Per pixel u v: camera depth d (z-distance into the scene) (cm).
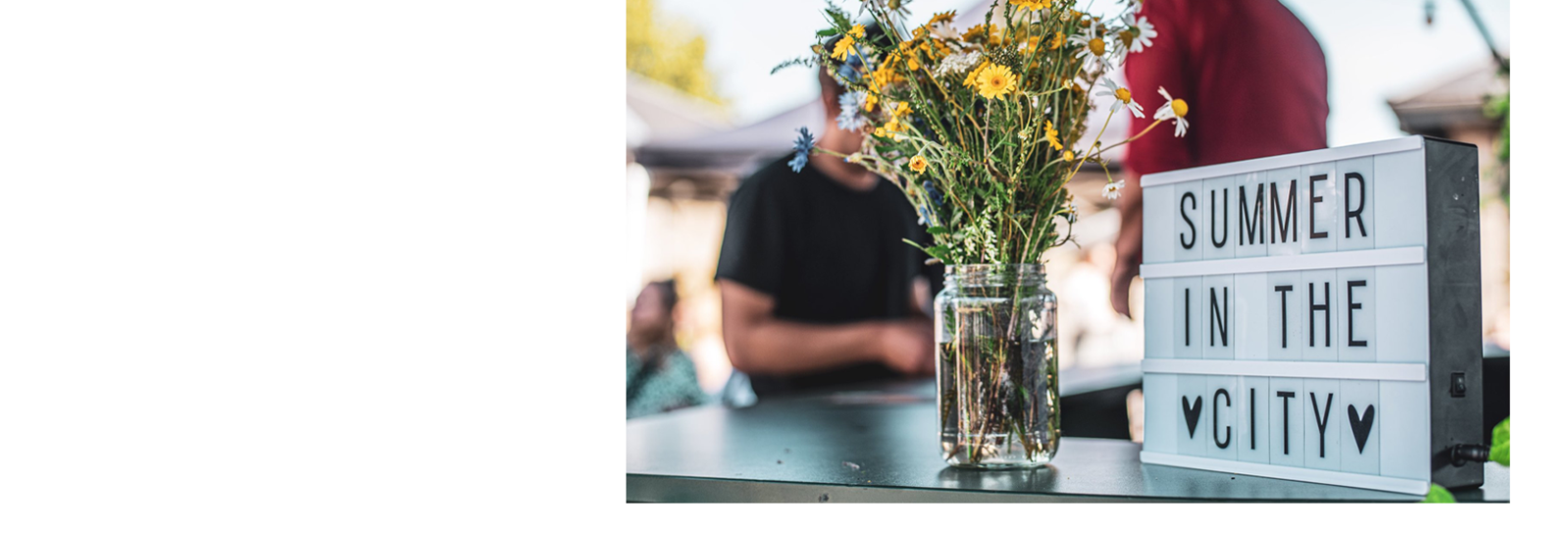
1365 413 93
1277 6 191
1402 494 90
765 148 366
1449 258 91
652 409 358
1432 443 89
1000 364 106
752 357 296
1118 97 101
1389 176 91
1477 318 93
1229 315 104
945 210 111
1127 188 207
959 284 107
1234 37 191
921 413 187
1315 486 95
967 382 107
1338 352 95
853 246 299
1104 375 303
